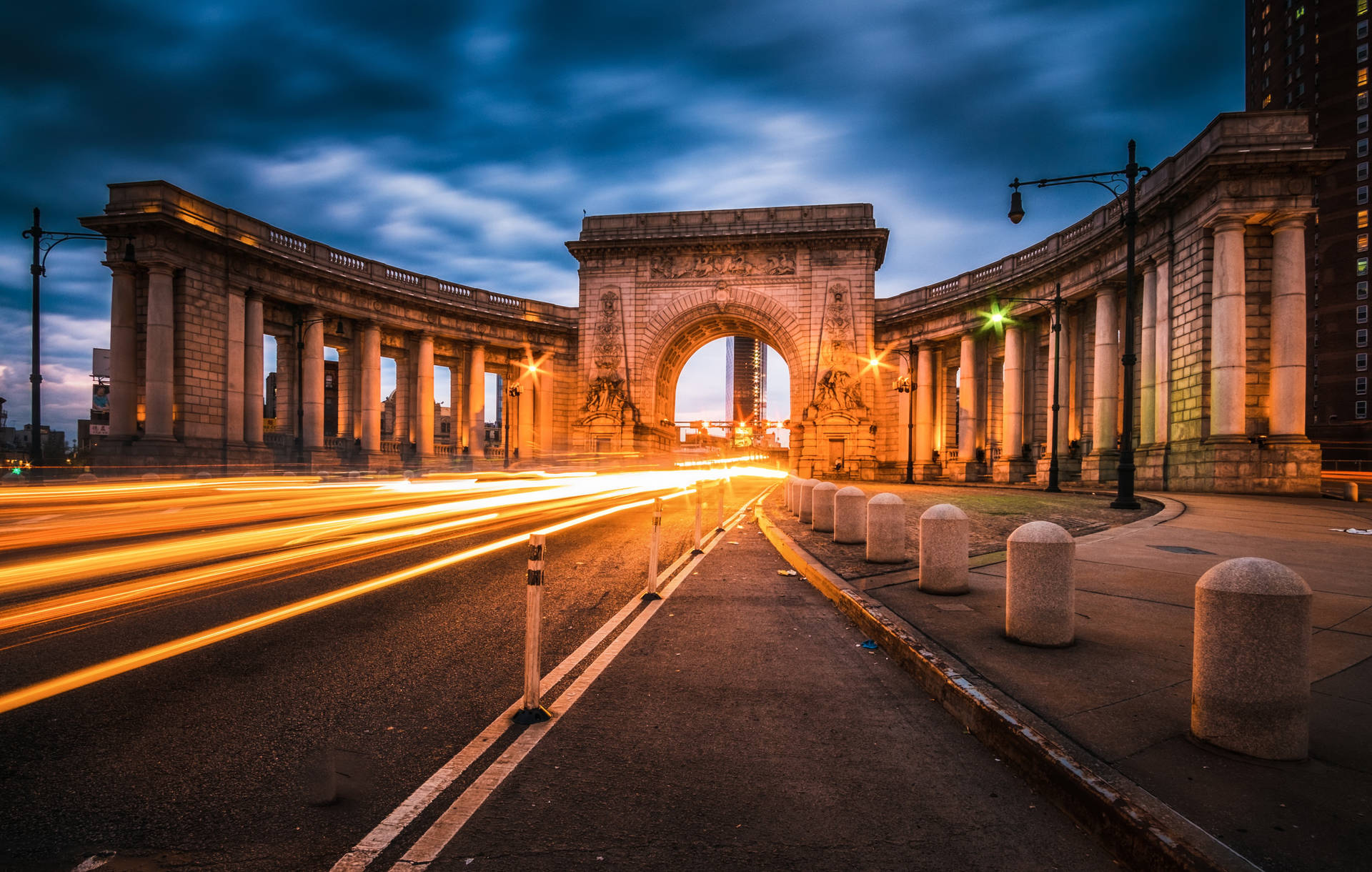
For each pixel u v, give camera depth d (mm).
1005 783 3691
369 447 43688
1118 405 32375
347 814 3254
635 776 3717
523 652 6031
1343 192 70000
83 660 5566
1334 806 3057
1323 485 25953
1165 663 5129
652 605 7988
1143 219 28234
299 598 7992
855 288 54156
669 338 57219
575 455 55438
